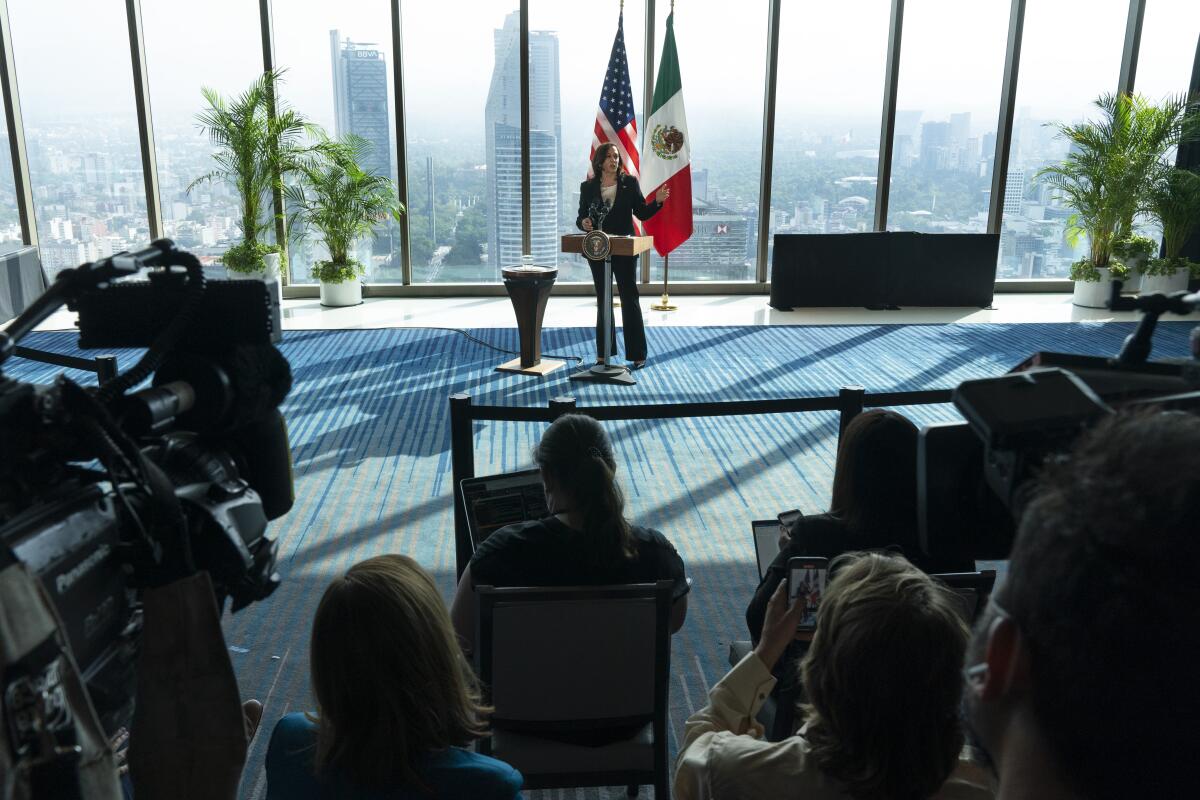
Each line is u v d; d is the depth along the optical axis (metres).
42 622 0.80
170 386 1.24
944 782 1.25
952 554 1.05
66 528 0.92
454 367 7.51
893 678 1.19
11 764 0.76
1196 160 10.28
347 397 6.68
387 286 10.46
